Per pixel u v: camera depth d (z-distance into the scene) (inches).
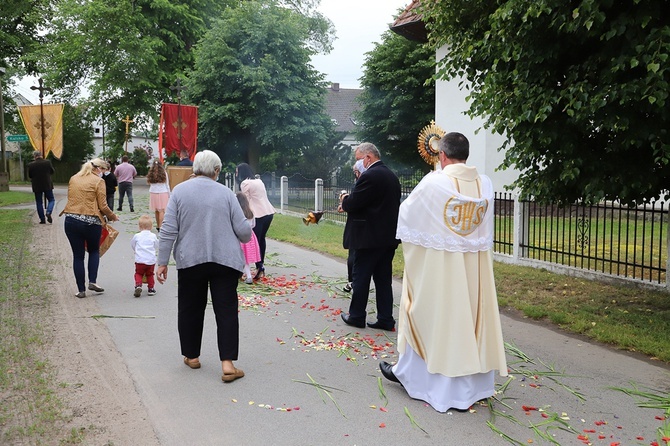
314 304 285.1
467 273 164.9
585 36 218.7
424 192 163.9
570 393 177.2
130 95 1252.5
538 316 264.4
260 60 920.3
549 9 210.1
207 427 152.9
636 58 202.7
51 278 329.1
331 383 184.1
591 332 236.2
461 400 163.3
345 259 420.8
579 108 217.2
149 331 235.5
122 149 1386.6
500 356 166.9
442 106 622.5
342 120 1929.1
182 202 186.4
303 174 1222.9
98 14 1184.8
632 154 238.5
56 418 155.8
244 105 925.2
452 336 161.8
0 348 209.6
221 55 917.2
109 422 154.7
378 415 160.7
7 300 279.4
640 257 395.2
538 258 384.5
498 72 257.9
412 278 168.6
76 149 1748.3
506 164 270.5
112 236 306.5
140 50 1194.0
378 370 196.1
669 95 199.6
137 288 290.7
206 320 251.0
